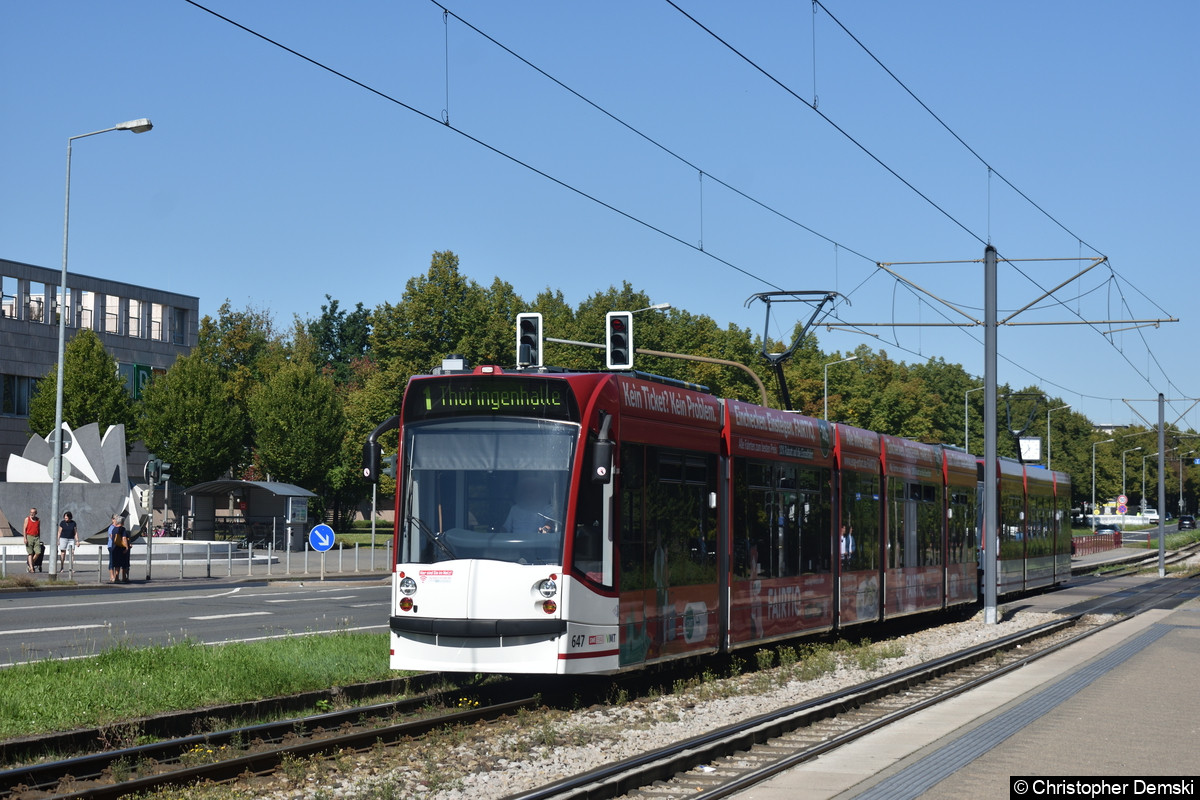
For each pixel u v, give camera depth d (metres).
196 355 70.94
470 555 13.88
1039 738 11.70
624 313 26.03
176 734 12.16
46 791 9.58
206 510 58.00
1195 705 14.09
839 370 91.62
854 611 21.91
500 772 10.66
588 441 14.13
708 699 15.31
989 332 27.17
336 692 14.16
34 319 73.62
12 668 14.38
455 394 14.41
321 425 72.69
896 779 9.66
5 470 71.19
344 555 58.12
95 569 43.75
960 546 28.98
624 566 14.58
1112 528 124.19
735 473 17.59
